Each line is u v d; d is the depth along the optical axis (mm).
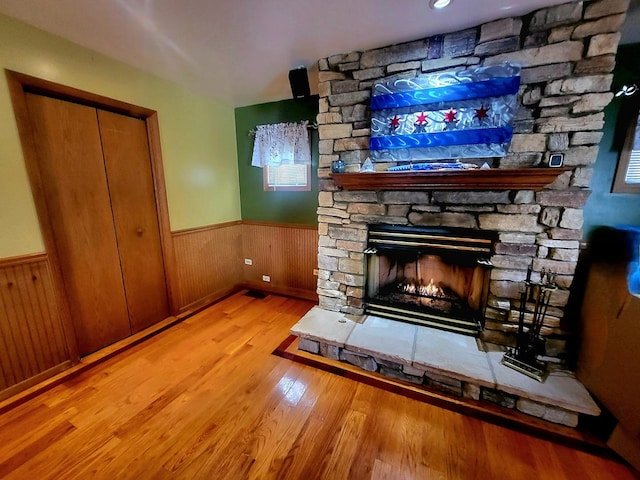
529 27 1566
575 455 1372
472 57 1710
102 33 1732
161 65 2186
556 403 1493
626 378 1355
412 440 1449
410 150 1891
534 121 1654
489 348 1915
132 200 2359
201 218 2986
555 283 1729
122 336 2383
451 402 1701
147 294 2566
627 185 1906
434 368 1739
